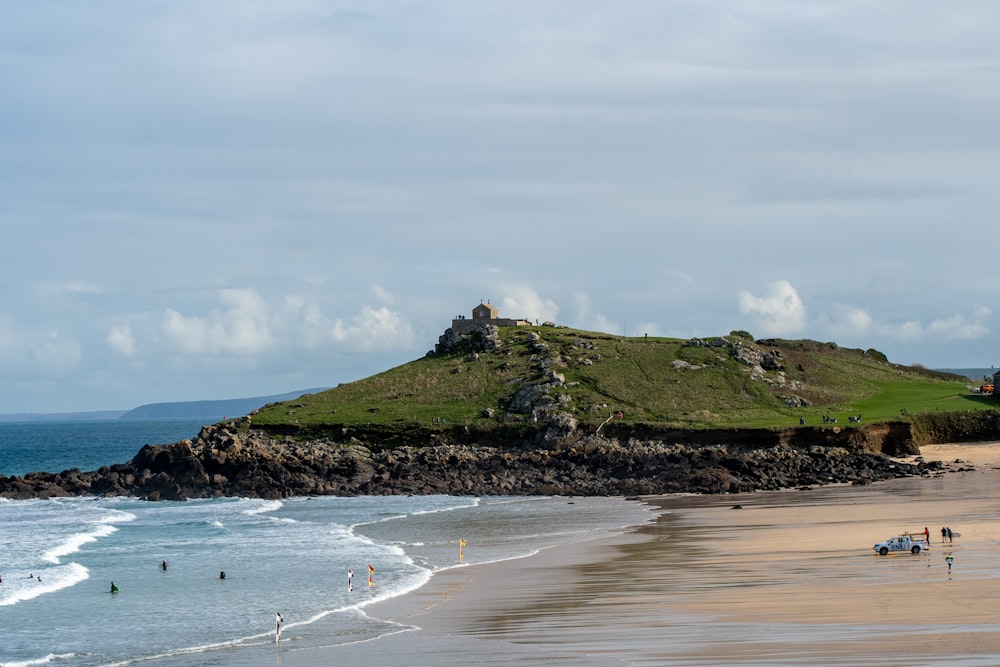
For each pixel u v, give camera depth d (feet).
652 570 204.64
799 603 158.51
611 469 431.43
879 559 199.31
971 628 134.21
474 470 445.78
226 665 145.69
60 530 330.54
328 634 161.89
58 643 166.30
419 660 140.05
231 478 446.60
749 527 267.80
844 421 465.47
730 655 128.36
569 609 168.55
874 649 125.70
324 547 268.62
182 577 229.25
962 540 219.41
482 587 196.95
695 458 422.41
